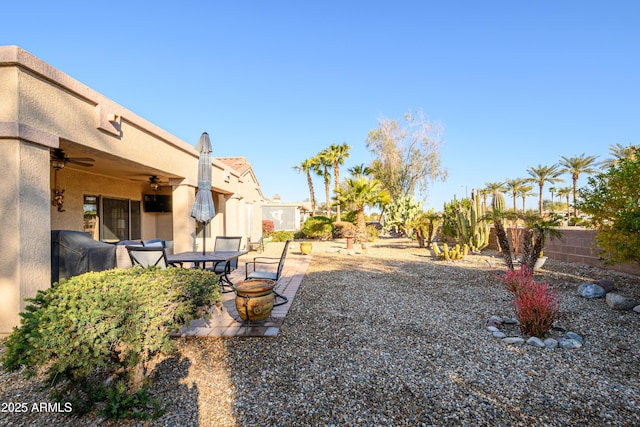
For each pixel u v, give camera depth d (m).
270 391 2.89
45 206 4.46
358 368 3.32
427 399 2.77
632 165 5.75
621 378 3.11
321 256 13.20
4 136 3.99
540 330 4.13
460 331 4.40
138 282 2.89
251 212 16.30
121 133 6.38
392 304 5.74
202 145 7.16
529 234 8.20
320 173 30.27
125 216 11.02
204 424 2.44
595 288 6.02
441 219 16.56
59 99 4.82
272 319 4.80
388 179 30.11
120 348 2.57
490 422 2.45
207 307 3.32
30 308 2.41
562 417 2.51
